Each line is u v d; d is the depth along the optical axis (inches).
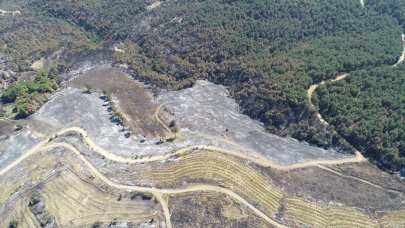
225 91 4697.3
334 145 3868.1
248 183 3457.2
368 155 3759.8
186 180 3486.7
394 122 3772.1
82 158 3767.2
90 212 3257.9
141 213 3230.8
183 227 3115.2
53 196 3395.7
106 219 3196.4
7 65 5231.3
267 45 5162.4
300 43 5128.0
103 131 4111.7
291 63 4650.6
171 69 5039.4
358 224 3201.3
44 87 4712.1
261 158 3732.8
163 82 4830.2
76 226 3157.0
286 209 3275.1
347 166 3671.3
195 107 4431.6
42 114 4367.6
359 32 5251.0
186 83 4783.5
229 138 3976.4
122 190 3427.7
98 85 4837.6
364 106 4015.8
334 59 4618.6
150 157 3767.2
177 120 4247.0
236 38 5157.5
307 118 4047.7
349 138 3855.8
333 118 3964.1
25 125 4210.1
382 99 4003.4
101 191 3427.7
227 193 3368.6
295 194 3388.3
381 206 3336.6
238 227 3115.2
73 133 4069.9
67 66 5265.8
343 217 3238.2
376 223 3216.0
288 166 3659.0
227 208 3245.6
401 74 4293.8
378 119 3823.8
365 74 4357.8
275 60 4756.4
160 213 3223.4
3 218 3257.9
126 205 3299.7
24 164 3745.1
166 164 3666.3
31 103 4453.7
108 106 4483.3
